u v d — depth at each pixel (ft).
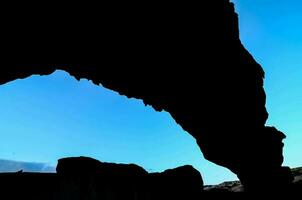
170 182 16.65
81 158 14.51
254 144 65.62
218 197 19.86
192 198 17.07
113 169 14.92
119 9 50.37
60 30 50.37
